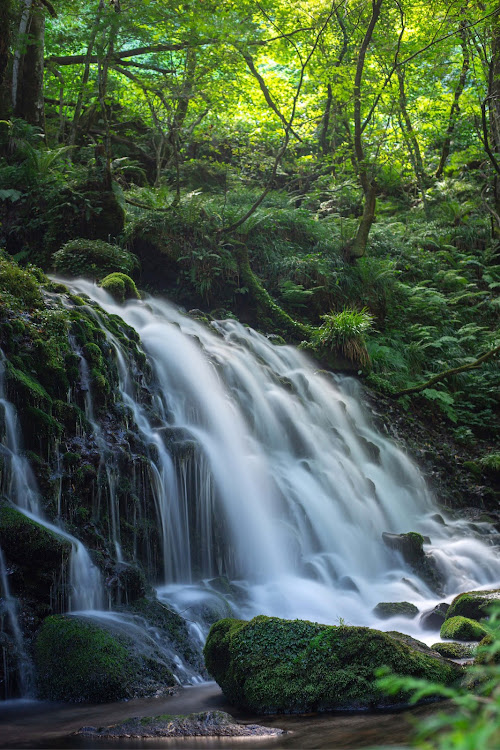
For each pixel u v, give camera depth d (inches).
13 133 682.2
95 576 274.8
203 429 417.4
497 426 682.8
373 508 465.4
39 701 220.2
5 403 293.6
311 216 808.9
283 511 401.7
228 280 641.6
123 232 612.7
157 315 526.3
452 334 779.4
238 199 779.4
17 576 248.2
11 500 276.5
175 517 346.9
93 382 347.3
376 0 703.7
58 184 616.4
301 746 157.8
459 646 235.9
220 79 764.0
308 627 215.0
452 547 445.4
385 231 861.8
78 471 306.0
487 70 944.3
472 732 39.1
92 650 227.3
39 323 345.7
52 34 860.0
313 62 765.3
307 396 539.8
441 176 1099.9
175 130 739.4
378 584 384.5
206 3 668.7
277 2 749.3
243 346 551.8
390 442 571.5
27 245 611.2
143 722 180.9
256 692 201.8
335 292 703.7
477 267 904.9
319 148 1027.9
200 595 305.1
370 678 198.7
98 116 954.1
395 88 783.7
